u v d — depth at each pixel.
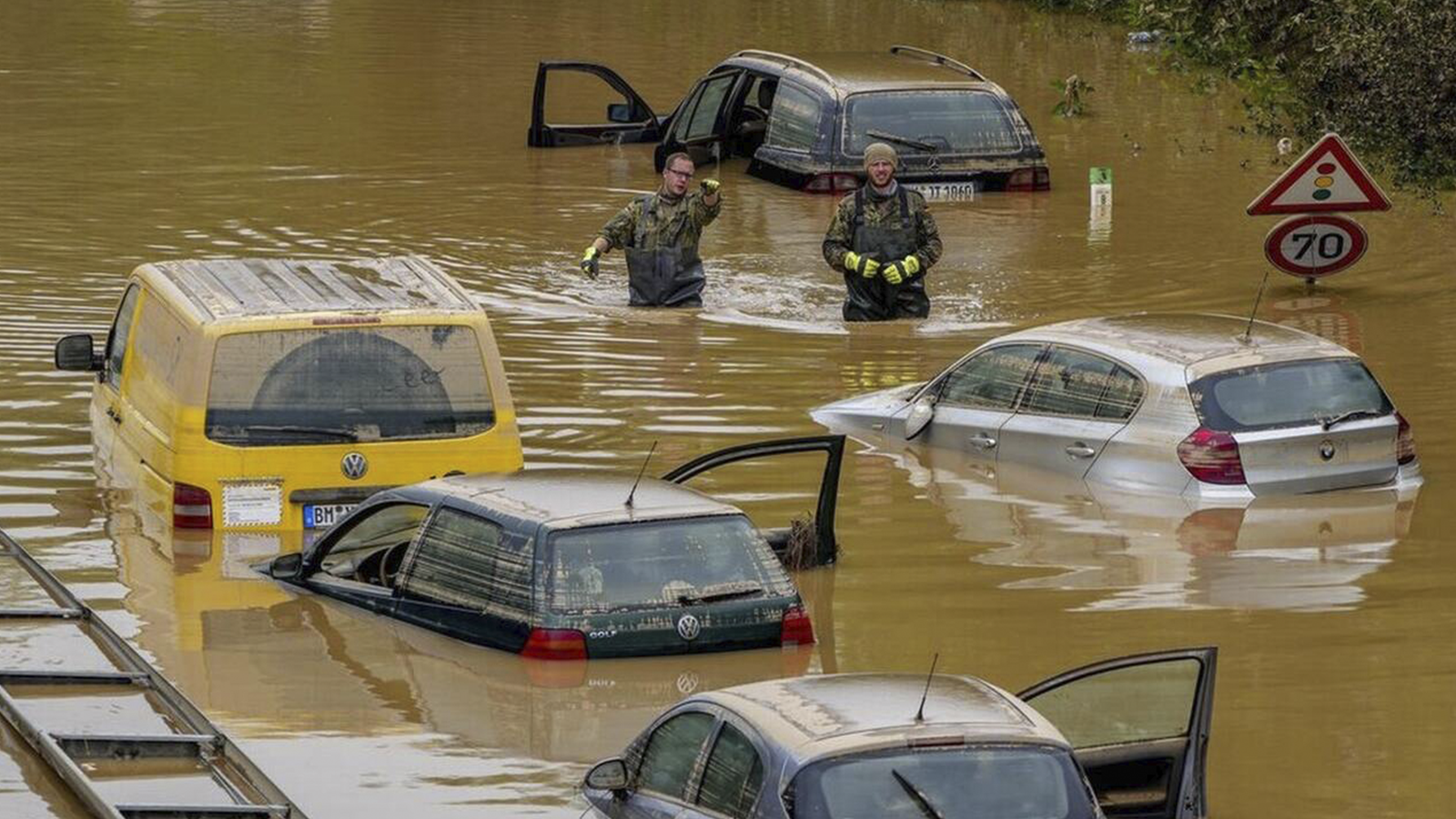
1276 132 68.19
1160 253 52.81
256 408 30.78
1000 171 60.66
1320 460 32.91
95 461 34.69
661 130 69.25
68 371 40.53
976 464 35.28
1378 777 21.67
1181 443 32.75
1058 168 64.19
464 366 31.30
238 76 79.31
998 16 96.62
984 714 17.33
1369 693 24.27
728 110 66.56
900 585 28.56
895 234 46.03
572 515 25.41
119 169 61.88
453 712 23.52
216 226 54.56
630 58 84.00
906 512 32.31
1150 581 28.72
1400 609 27.41
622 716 23.33
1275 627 26.69
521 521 25.48
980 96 61.44
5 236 52.78
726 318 46.59
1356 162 47.94
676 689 24.14
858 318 46.22
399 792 21.36
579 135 68.31
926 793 16.45
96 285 47.88
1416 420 37.38
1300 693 24.30
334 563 29.08
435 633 26.22
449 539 26.52
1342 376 33.50
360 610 27.42
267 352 30.80
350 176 62.00
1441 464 34.62
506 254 52.81
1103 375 34.28
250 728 23.19
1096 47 86.88
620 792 19.31
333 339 30.94
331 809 20.94
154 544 30.34
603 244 47.56
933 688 18.12
